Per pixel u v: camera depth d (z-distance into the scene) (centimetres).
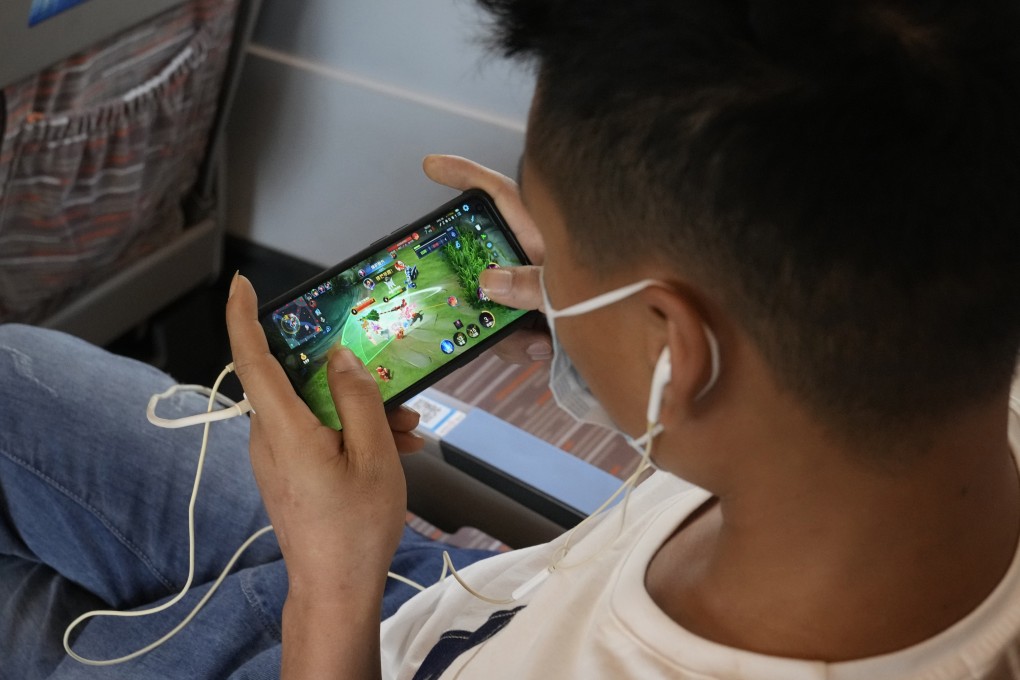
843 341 37
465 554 98
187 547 99
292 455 60
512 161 160
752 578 45
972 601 43
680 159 37
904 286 36
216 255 178
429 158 79
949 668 42
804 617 43
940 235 35
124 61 124
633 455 153
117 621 95
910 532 41
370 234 179
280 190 181
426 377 73
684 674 44
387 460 62
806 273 36
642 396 45
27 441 101
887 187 35
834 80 35
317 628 63
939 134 34
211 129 157
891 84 34
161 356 171
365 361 72
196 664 89
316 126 171
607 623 48
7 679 96
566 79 40
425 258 76
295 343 70
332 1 158
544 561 69
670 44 36
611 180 39
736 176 36
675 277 40
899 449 39
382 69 161
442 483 103
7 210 124
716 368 40
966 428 41
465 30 151
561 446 153
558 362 56
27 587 103
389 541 63
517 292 73
